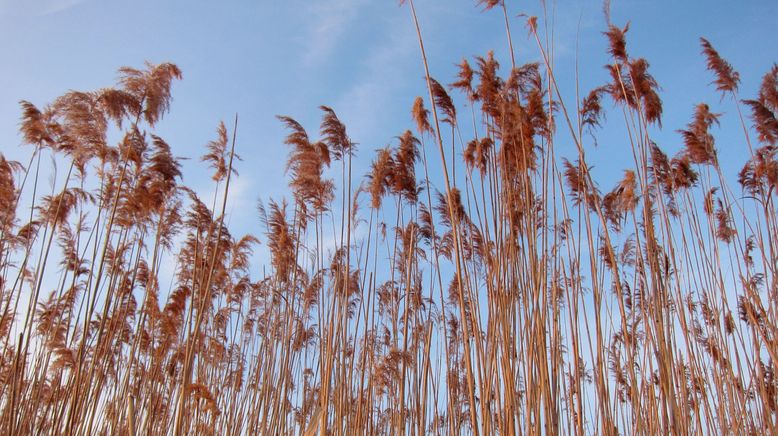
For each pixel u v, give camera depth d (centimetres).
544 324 211
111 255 292
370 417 278
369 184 281
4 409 244
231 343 343
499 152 236
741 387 243
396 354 271
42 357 271
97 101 260
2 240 285
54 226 266
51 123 284
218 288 332
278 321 319
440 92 244
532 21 234
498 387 207
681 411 219
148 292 284
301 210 305
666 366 212
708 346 265
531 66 238
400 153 276
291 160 271
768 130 267
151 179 272
